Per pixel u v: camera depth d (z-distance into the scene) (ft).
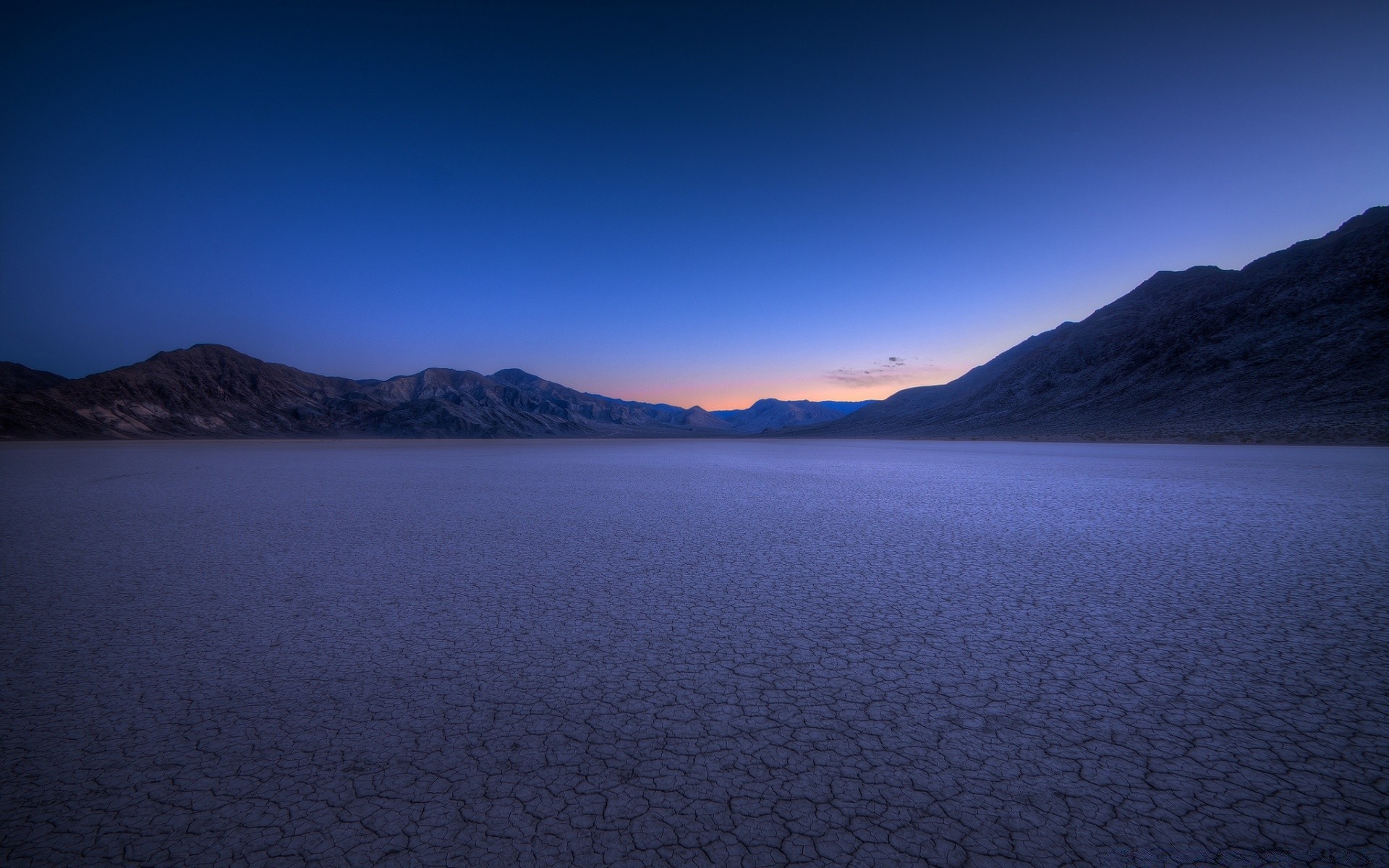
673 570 26.48
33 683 14.66
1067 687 14.17
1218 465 90.12
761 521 41.29
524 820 9.43
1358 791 9.96
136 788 10.36
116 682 14.70
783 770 10.76
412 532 36.94
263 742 11.80
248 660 16.15
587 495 58.29
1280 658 15.89
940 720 12.59
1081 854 8.67
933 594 22.49
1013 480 73.15
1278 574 25.17
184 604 21.40
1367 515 41.32
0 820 9.53
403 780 10.50
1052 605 20.93
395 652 16.63
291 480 77.87
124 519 42.24
